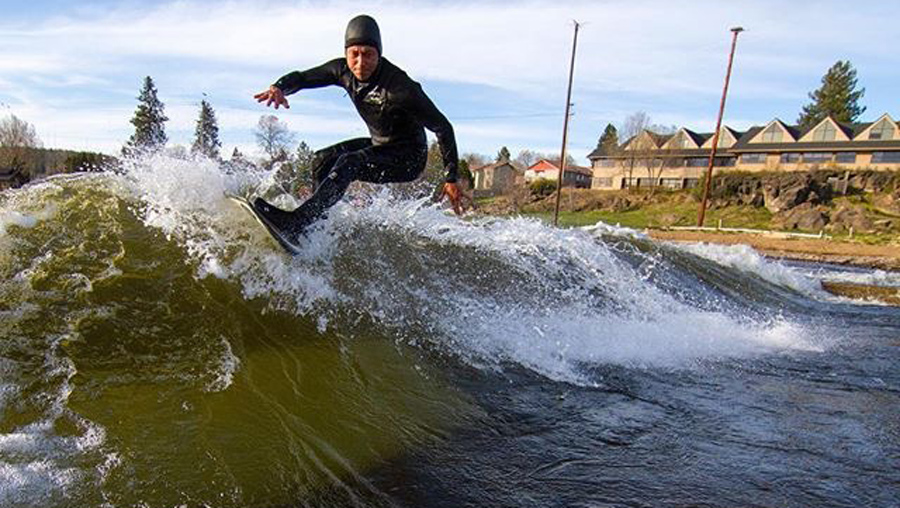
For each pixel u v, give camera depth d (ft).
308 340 12.95
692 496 8.77
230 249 14.66
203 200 15.97
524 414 11.82
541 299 19.25
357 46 14.28
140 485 7.62
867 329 27.27
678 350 18.42
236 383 10.57
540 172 268.41
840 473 9.93
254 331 12.59
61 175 16.75
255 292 13.80
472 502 8.29
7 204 14.32
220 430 9.13
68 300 11.54
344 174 14.89
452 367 13.66
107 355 10.49
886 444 11.52
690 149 203.00
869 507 8.70
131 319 11.59
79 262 12.76
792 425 12.39
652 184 198.70
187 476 7.95
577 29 115.65
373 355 13.14
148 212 15.31
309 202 14.75
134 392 9.70
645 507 8.35
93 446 8.23
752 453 10.62
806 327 26.35
